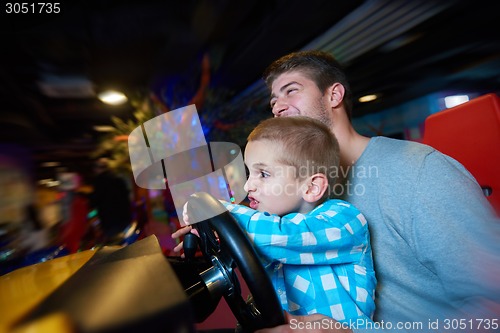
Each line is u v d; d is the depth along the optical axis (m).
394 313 0.77
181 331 0.29
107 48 4.05
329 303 0.66
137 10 3.57
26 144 4.66
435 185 0.75
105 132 5.23
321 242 0.65
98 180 2.42
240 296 0.55
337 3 3.58
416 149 0.83
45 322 0.28
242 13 3.70
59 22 3.42
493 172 0.99
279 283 0.70
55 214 2.42
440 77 6.34
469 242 0.70
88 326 0.27
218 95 5.45
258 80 5.49
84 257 0.63
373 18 3.91
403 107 7.53
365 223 0.76
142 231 2.20
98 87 4.81
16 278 0.54
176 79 5.13
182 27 4.00
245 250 0.47
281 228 0.62
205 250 0.61
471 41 4.94
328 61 1.00
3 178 3.09
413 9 3.82
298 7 3.59
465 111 1.11
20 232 2.29
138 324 0.28
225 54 4.77
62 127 5.20
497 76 6.11
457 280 0.70
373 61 5.60
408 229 0.78
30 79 4.44
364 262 0.73
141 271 0.39
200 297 0.60
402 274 0.80
